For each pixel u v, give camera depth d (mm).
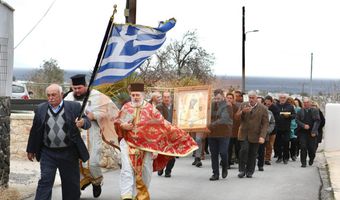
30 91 34688
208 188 12742
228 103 14062
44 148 9016
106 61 11672
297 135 18609
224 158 14125
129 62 12156
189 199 11398
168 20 13156
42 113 8938
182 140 10273
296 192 12508
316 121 18188
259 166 16516
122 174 9781
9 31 11102
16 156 15828
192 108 13953
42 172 8969
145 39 12586
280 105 18922
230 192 12281
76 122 8930
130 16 18688
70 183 9148
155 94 15281
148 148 9922
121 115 9969
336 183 13750
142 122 9922
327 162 18688
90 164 10523
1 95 10914
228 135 13969
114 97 17359
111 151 15438
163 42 12977
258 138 14500
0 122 10703
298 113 18266
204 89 13977
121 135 9977
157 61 42344
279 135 18953
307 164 18891
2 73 10961
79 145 9047
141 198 9898
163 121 10117
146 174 9992
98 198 10969
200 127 13883
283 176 15180
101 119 10586
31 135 9000
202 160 18938
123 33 12156
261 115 14469
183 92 14070
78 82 10641
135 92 10023
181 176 14625
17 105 21469
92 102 10602
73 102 9070
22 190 11367
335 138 23344
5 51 11023
